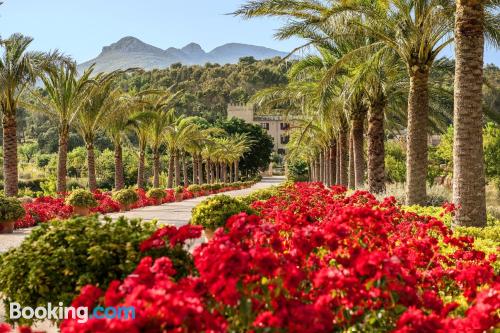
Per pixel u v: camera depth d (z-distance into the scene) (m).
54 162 61.59
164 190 30.00
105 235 4.84
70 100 22.36
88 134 26.34
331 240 3.85
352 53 13.90
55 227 5.12
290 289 3.17
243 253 3.05
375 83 17.16
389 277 3.21
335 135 31.84
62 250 4.62
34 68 18.09
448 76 18.12
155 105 34.22
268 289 3.17
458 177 9.43
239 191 49.25
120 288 3.03
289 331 2.76
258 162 81.56
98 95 25.36
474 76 9.34
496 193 25.88
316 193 13.95
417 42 13.05
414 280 3.54
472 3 9.30
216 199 9.59
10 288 4.62
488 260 5.82
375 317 3.21
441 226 6.24
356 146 21.05
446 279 4.63
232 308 3.06
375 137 17.81
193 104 134.00
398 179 36.78
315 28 13.96
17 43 18.73
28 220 15.80
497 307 3.03
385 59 16.42
